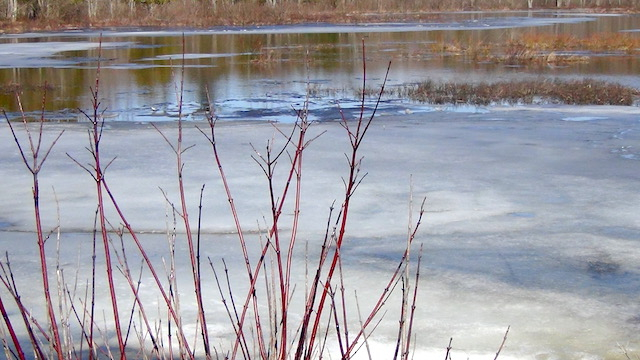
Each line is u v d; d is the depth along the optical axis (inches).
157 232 313.3
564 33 1838.1
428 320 223.0
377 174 415.8
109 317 223.6
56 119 660.1
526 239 301.3
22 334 209.8
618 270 266.5
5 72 1114.1
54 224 325.1
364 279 255.9
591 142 509.7
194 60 1288.1
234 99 796.0
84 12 2637.8
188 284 252.1
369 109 698.8
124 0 2834.6
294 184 391.5
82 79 1012.5
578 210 344.2
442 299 239.3
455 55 1348.4
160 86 924.6
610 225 320.2
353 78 991.0
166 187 386.9
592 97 753.0
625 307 233.3
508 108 688.4
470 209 345.7
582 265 271.4
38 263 273.7
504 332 214.7
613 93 768.3
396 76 1014.4
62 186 390.6
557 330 216.2
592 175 413.1
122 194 374.0
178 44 1672.0
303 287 247.4
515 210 344.2
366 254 283.1
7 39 1894.7
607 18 2746.1
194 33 2087.8
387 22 2536.9
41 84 948.0
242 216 334.6
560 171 422.9
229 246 294.2
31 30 2321.6
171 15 2628.0
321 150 484.4
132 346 202.4
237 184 392.5
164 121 638.5
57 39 1884.8
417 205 352.2
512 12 3346.5
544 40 1509.6
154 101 786.8
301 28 2265.0
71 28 2418.8
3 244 296.8
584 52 1409.9
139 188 385.4
